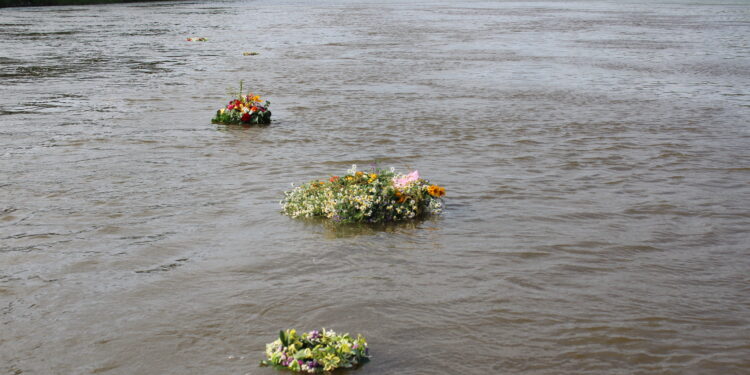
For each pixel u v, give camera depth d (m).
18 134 14.13
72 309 6.29
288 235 8.17
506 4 92.81
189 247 7.80
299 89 20.81
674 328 5.95
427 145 13.28
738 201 9.78
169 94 19.69
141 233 8.27
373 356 5.41
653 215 9.10
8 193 9.95
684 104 18.38
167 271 7.12
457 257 7.49
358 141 13.62
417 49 33.59
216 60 28.59
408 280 6.87
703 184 10.67
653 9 79.00
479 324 5.95
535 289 6.70
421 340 5.67
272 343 5.44
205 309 6.25
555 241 8.04
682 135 14.38
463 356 5.42
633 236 8.27
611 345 5.62
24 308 6.32
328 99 18.95
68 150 12.72
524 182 10.66
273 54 31.14
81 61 28.17
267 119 15.49
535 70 25.83
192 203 9.48
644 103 18.52
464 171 11.31
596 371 5.24
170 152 12.61
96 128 14.80
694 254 7.72
